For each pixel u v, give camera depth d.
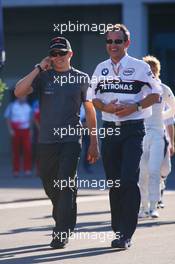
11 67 81.00
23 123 58.59
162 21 76.81
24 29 80.06
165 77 77.62
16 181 54.22
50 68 26.41
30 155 59.16
